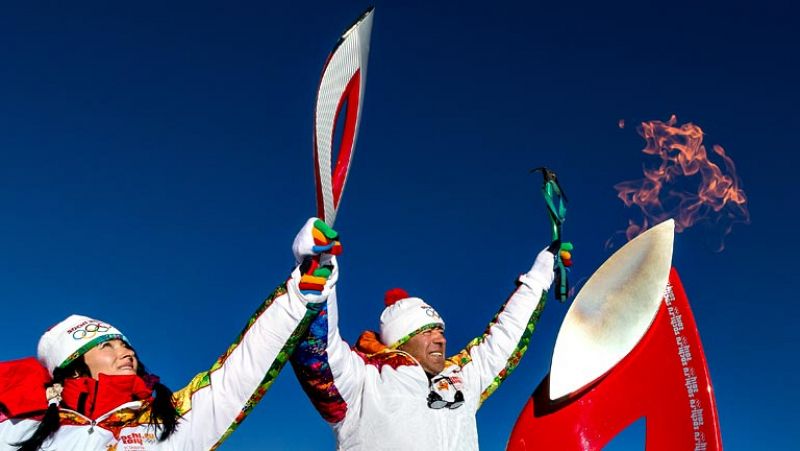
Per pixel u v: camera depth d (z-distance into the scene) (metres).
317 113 2.97
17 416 2.86
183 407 2.93
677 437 4.14
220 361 2.99
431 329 3.80
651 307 4.23
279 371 2.95
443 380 3.75
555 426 4.10
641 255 4.29
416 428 3.50
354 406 3.49
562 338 4.16
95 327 3.04
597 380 4.15
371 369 3.60
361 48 3.16
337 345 3.30
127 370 3.02
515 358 4.01
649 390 4.20
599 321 4.22
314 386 3.32
